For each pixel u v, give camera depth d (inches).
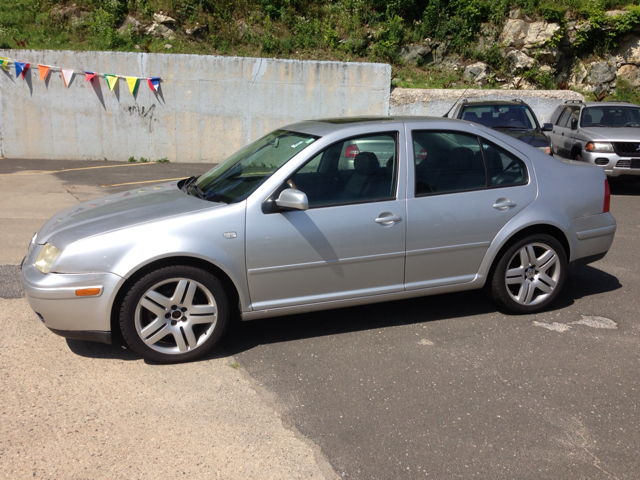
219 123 587.8
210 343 153.3
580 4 708.7
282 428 122.6
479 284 178.7
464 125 177.9
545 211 179.6
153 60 565.9
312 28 695.7
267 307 157.8
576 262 190.1
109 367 148.9
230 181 169.0
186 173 516.7
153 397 134.3
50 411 127.3
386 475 107.8
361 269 163.8
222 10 682.8
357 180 163.2
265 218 152.8
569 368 150.5
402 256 166.9
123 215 155.4
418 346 164.1
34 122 575.5
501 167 179.2
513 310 184.9
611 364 152.9
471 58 699.4
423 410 130.1
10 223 305.0
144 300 145.6
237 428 122.3
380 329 176.4
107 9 657.6
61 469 107.7
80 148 585.9
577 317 186.1
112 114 578.9
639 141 396.2
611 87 705.6
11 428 120.3
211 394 136.3
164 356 149.9
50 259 146.3
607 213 194.2
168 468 108.7
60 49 610.2
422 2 733.3
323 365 152.1
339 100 585.9
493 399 135.0
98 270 142.1
